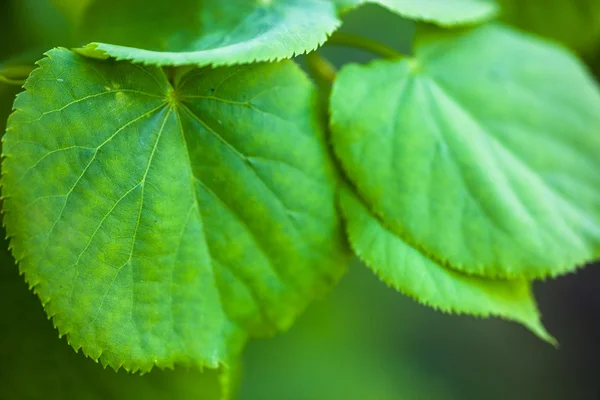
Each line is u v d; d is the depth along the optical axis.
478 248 0.36
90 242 0.33
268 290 0.35
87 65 0.33
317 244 0.35
